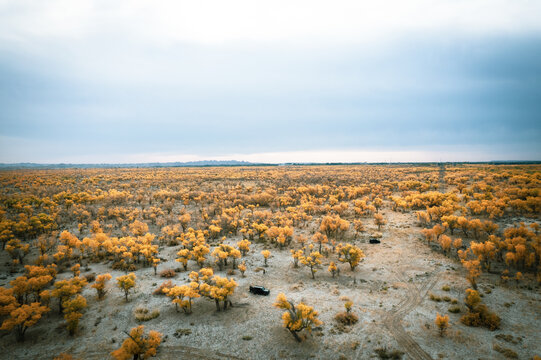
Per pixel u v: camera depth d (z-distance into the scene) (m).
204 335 22.50
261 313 25.61
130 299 28.33
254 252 43.31
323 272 35.03
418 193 74.12
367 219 58.19
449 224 43.59
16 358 19.89
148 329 23.36
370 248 42.19
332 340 21.36
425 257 37.09
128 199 80.62
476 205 50.81
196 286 27.05
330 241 46.53
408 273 32.78
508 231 36.44
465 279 29.92
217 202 74.25
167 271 34.25
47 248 40.06
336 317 24.14
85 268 35.59
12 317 21.77
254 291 29.50
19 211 58.66
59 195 72.25
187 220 55.09
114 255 40.38
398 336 21.39
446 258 36.12
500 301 25.11
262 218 60.94
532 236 35.19
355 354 19.77
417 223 52.16
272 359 19.69
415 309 25.11
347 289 29.94
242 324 23.97
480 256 30.77
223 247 38.84
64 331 22.91
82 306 23.59
